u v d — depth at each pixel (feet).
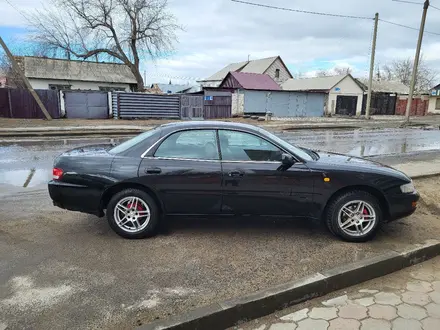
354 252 13.04
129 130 63.26
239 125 14.65
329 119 108.27
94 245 13.48
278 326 9.36
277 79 185.26
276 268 11.76
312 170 13.76
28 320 8.91
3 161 32.71
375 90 148.15
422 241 14.01
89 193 13.89
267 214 14.17
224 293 10.19
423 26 81.15
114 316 9.11
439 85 150.10
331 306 10.24
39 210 17.78
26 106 83.35
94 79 129.80
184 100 93.56
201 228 15.29
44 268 11.61
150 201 13.92
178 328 8.77
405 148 43.96
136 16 111.65
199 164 13.80
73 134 57.82
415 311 9.93
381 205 14.25
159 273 11.35
